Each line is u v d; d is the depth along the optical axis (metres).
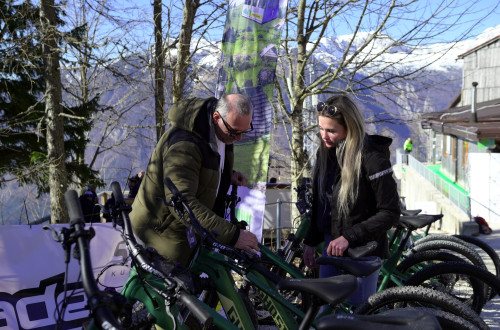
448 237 5.14
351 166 3.22
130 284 2.77
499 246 11.52
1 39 10.66
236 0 6.97
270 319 4.43
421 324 1.60
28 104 15.55
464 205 15.92
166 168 3.13
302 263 5.08
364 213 3.28
